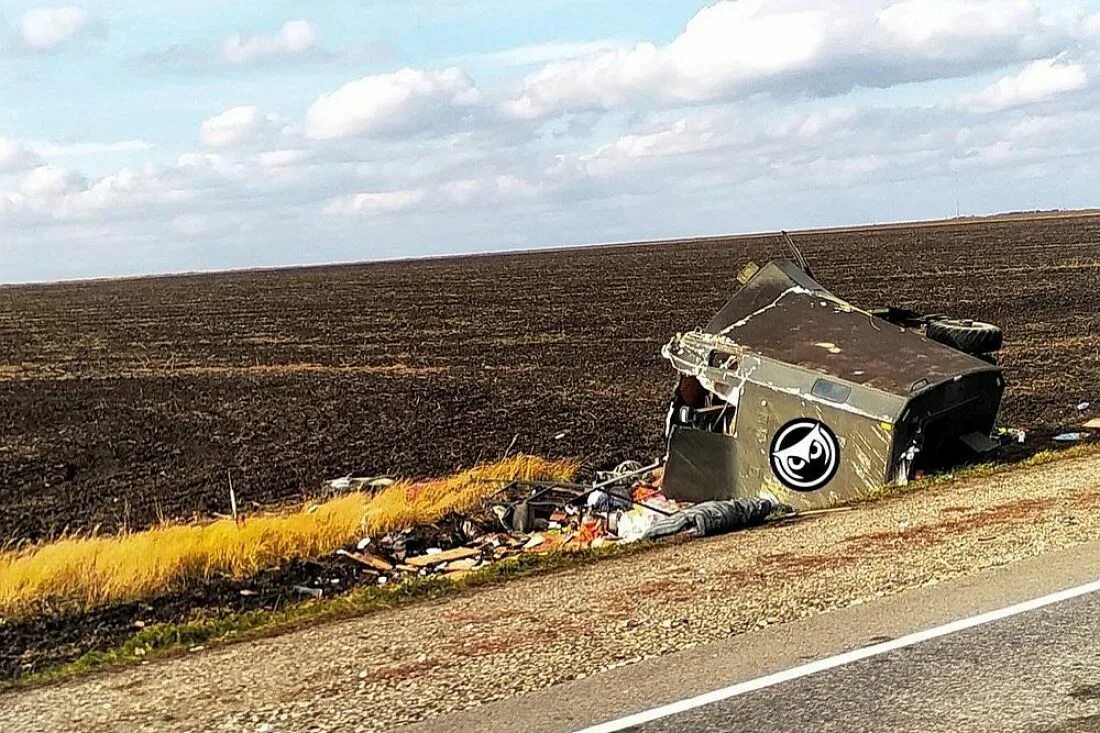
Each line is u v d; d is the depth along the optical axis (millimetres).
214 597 12859
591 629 7953
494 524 15555
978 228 185875
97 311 89500
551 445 22797
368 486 19359
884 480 13984
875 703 6059
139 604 12625
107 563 13258
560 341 46531
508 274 121750
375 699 6680
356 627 8797
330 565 13984
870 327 15258
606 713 6156
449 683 6891
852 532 11008
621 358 39438
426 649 7797
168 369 41812
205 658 8219
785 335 15266
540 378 34531
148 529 16453
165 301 101812
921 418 14000
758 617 7930
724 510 12055
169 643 9062
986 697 6051
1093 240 118312
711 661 6965
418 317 64875
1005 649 6816
